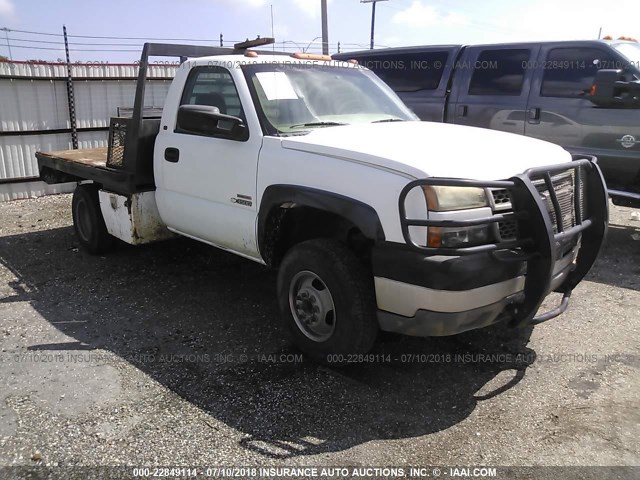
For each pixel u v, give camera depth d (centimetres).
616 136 624
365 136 378
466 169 316
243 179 409
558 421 321
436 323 315
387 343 415
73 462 282
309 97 438
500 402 340
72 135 1008
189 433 306
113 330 436
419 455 291
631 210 873
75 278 555
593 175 388
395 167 318
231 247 448
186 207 474
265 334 429
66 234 723
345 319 346
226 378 364
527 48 701
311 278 371
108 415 322
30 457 286
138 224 519
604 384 360
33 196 975
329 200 345
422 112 789
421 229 306
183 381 360
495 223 313
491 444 301
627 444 299
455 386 358
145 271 574
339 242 359
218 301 495
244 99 414
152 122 510
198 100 462
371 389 353
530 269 324
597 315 471
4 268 588
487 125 731
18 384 355
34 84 953
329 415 325
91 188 603
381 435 308
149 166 514
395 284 320
